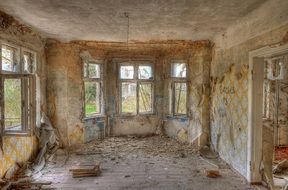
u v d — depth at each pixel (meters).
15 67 4.17
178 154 5.38
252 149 3.71
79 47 5.94
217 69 5.24
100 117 6.77
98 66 6.74
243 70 3.97
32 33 4.71
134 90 7.34
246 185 3.70
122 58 6.85
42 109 5.33
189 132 6.26
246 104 3.87
